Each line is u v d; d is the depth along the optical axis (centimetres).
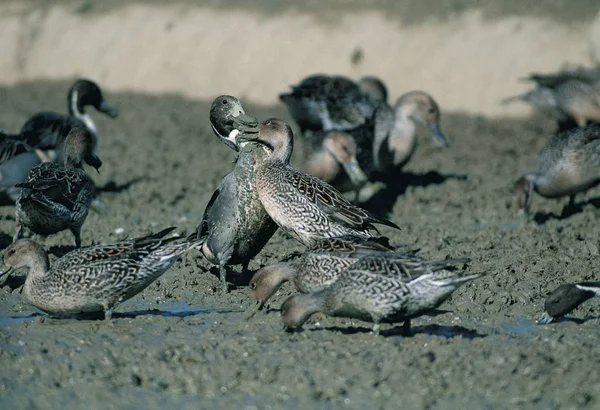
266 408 901
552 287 1264
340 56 3139
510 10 2975
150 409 902
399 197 1889
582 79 2194
